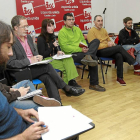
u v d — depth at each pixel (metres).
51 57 2.68
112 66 4.41
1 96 0.78
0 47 0.84
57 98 2.16
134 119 2.02
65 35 3.11
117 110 2.23
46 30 2.68
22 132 0.82
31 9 4.37
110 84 3.17
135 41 3.90
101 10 5.46
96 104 2.42
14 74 2.05
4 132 0.78
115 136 1.73
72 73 2.72
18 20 2.18
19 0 4.18
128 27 3.88
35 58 2.13
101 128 1.86
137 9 5.09
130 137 1.71
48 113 0.95
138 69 3.61
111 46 3.29
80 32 3.36
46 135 0.78
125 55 3.14
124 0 5.38
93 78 2.92
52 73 2.17
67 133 0.79
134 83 3.17
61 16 4.82
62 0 4.75
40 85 3.22
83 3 5.09
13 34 0.93
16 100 1.31
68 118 0.90
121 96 2.65
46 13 4.59
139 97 2.59
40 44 2.66
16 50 2.14
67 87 2.37
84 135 1.75
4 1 3.99
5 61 0.91
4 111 0.75
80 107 2.34
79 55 2.97
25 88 1.44
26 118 1.01
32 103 1.33
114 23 5.79
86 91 2.88
